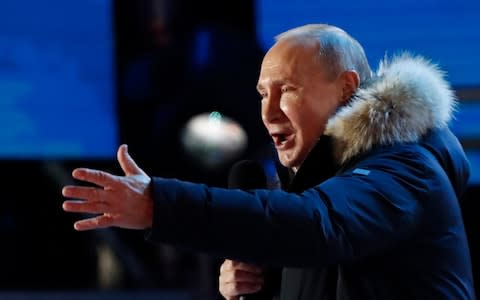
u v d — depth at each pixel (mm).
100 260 12695
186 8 11539
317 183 5238
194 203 4379
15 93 12141
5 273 12766
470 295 5160
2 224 12789
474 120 11344
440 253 4977
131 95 11469
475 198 11422
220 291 5770
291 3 11625
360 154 5102
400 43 11508
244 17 11625
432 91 5195
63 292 11938
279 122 5453
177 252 11969
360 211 4586
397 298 4930
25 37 12125
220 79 9906
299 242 4430
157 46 11391
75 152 12164
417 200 4805
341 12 11578
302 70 5359
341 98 5426
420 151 5047
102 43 12016
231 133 9500
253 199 4461
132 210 4344
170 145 9734
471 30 11391
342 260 4551
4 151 12188
